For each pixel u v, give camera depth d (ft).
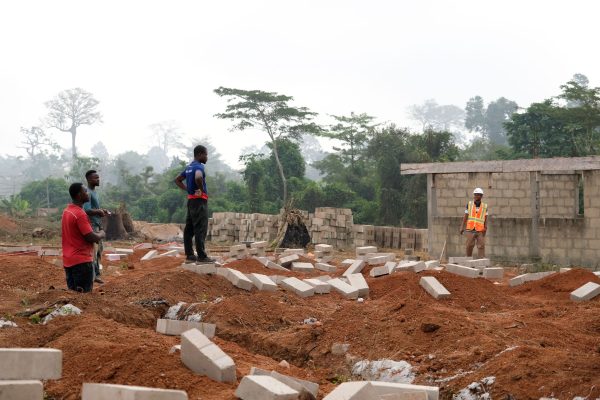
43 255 70.69
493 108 377.30
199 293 41.73
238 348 31.81
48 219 170.09
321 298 43.47
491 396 24.57
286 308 39.01
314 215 116.67
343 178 197.88
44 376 22.22
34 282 44.60
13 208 192.34
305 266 58.44
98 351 25.31
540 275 51.34
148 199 198.18
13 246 79.25
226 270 44.45
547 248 78.59
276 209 176.45
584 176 76.84
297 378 25.68
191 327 31.48
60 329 29.19
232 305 37.88
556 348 28.81
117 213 115.96
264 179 185.26
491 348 27.91
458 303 40.81
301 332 33.09
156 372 23.75
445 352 29.09
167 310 39.14
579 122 161.68
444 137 167.53
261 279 43.83
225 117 188.96
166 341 28.14
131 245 102.58
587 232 76.69
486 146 232.73
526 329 32.22
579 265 77.00
